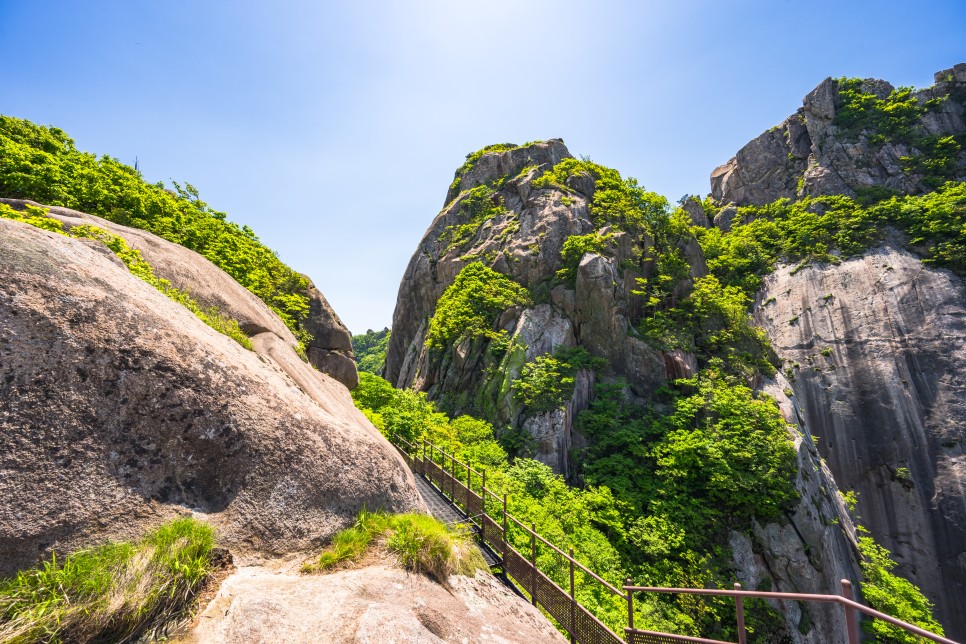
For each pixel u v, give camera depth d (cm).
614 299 2819
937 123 4806
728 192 6044
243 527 294
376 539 360
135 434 273
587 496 1753
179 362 320
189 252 801
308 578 287
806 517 1722
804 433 2414
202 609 230
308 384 592
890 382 3300
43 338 254
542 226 3431
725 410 2106
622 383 2553
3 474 212
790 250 4406
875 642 1745
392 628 247
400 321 4456
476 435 2070
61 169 1223
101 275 325
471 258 3638
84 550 221
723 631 1427
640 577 1476
